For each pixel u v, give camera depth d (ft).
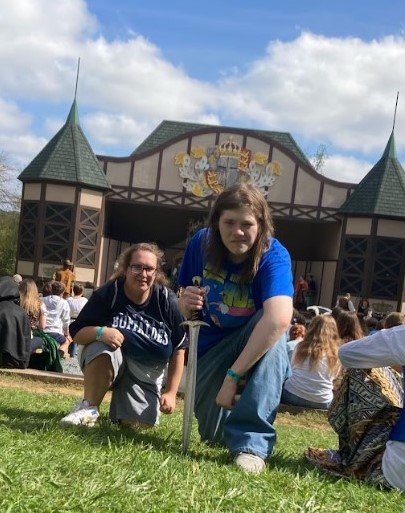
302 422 23.94
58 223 81.30
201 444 13.60
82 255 82.43
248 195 12.18
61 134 83.97
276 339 11.82
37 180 81.41
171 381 15.40
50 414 15.99
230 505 8.45
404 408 11.76
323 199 85.35
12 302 27.12
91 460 9.80
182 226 97.09
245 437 11.91
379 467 11.98
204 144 86.02
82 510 7.38
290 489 10.02
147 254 14.64
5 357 26.71
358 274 82.58
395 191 82.74
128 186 86.33
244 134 85.71
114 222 96.73
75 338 14.65
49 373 26.50
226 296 12.82
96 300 14.71
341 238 83.61
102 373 14.26
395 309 81.46
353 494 10.27
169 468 10.03
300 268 98.43
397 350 11.69
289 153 85.56
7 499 7.31
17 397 19.35
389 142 85.66
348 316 25.77
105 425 14.12
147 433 14.52
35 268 81.25
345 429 12.85
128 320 14.73
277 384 12.23
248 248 12.26
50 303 38.17
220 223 12.33
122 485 8.48
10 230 144.15
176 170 86.28
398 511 9.80
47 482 8.23
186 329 15.23
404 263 81.56
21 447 10.11
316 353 24.76
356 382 12.59
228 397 11.92
